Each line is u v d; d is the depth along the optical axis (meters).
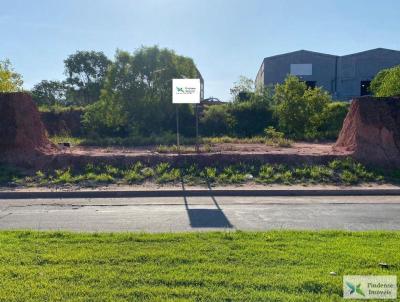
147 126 26.14
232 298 4.85
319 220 9.45
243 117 29.20
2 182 14.45
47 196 13.13
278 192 13.23
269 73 55.84
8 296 4.93
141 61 25.62
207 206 11.27
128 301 4.82
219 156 15.96
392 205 11.38
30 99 18.31
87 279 5.41
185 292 5.02
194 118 27.92
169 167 15.60
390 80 21.75
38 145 17.19
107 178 14.64
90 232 8.12
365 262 5.95
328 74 55.34
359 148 16.30
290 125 26.56
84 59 57.53
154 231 8.38
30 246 6.82
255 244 6.84
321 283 5.18
